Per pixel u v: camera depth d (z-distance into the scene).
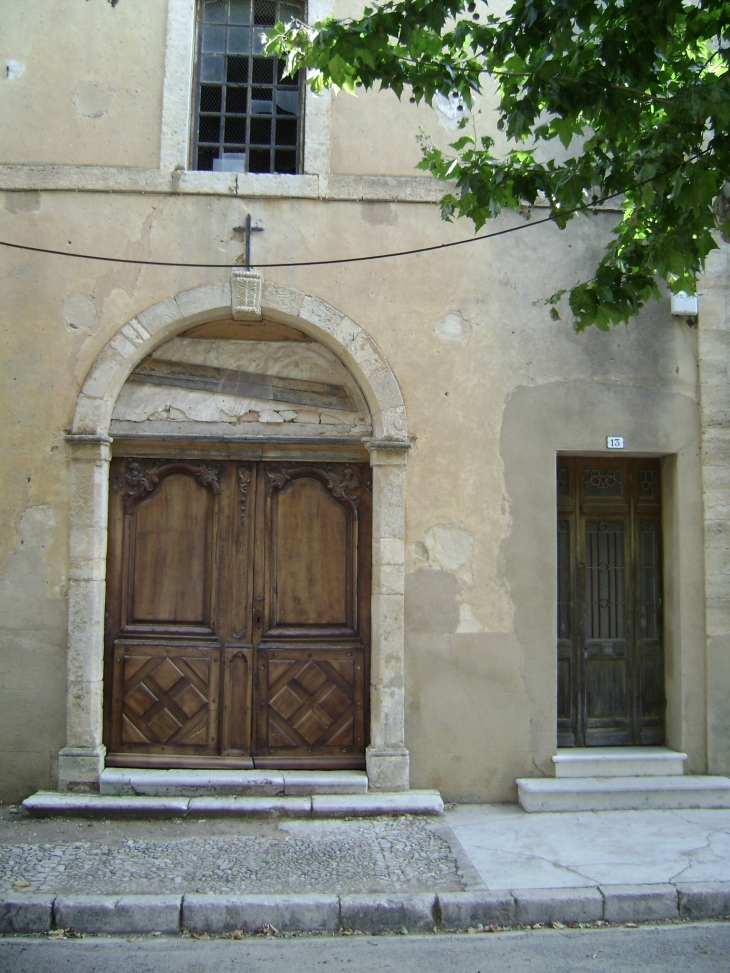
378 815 5.75
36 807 5.63
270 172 6.46
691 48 5.08
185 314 6.14
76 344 6.10
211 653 6.22
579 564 6.60
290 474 6.38
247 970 3.95
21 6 6.28
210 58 6.52
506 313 6.36
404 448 6.15
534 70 4.67
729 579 6.36
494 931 4.43
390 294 6.29
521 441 6.29
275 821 5.66
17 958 4.02
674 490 6.45
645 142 4.89
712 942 4.28
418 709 6.09
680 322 6.48
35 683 5.95
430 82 5.00
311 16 6.43
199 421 6.28
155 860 4.95
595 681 6.57
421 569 6.16
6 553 6.00
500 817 5.79
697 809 6.00
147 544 6.28
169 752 6.16
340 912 4.41
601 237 6.45
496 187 5.13
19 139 6.20
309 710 6.24
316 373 6.40
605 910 4.53
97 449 6.02
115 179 6.18
